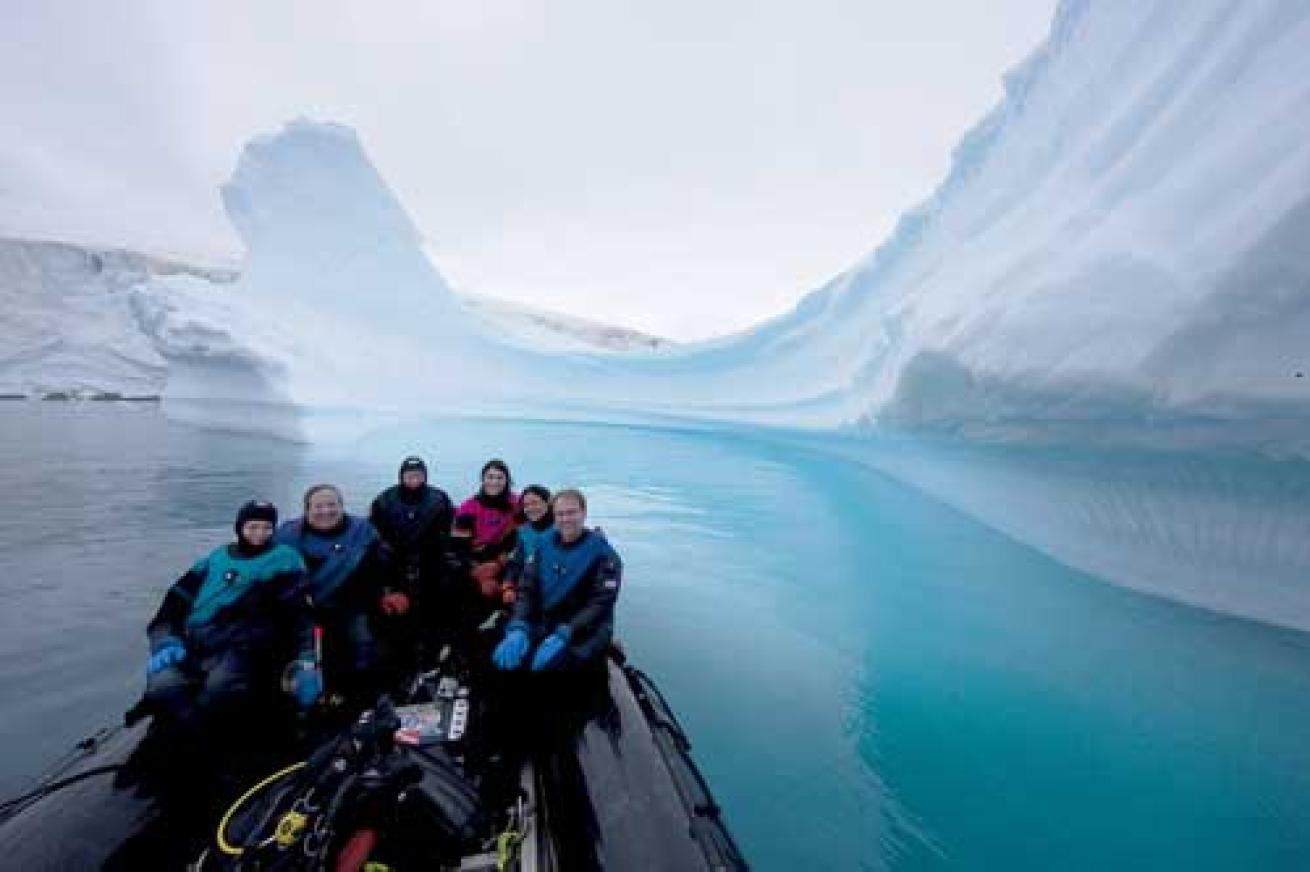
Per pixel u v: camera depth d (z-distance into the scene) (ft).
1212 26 15.93
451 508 11.86
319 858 4.81
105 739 7.03
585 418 65.98
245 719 7.12
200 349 45.91
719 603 16.21
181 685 6.79
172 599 7.50
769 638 13.93
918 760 9.45
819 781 8.91
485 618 10.57
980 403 16.92
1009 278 16.67
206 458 34.83
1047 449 15.98
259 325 49.06
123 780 6.09
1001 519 20.17
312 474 30.89
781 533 24.13
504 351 73.41
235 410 48.96
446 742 7.16
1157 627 12.85
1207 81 14.65
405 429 54.65
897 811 8.32
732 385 61.67
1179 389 11.23
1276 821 8.18
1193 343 10.90
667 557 20.70
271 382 44.96
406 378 61.82
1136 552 14.82
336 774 5.39
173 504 23.36
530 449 47.16
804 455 42.39
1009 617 15.05
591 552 9.12
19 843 5.21
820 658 12.92
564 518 9.09
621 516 27.04
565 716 7.55
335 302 63.46
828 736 10.05
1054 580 16.28
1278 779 8.97
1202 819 8.21
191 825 5.82
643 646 13.42
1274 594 12.05
